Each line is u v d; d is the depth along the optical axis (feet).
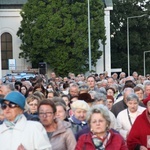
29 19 223.92
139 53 300.61
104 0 242.99
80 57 217.77
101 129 27.04
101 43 228.63
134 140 34.14
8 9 234.99
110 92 64.03
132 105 42.29
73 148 31.04
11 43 234.79
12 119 26.22
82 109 36.58
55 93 57.41
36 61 223.51
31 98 40.75
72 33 217.56
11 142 25.86
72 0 223.30
